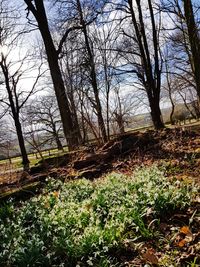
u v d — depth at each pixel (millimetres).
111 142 14344
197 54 15953
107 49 19844
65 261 6488
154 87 22812
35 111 45469
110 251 6492
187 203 7336
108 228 6758
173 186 8047
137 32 22688
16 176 15508
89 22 20641
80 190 10047
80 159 13820
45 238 7457
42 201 9867
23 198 11586
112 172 11750
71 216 7887
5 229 8102
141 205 7609
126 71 25859
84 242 6562
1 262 6863
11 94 31062
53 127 46906
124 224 7004
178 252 6035
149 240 6609
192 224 6816
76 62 20312
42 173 13812
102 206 8328
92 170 12617
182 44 28219
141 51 22859
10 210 9727
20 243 7188
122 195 8578
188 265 5426
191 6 15617
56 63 19469
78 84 19797
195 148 12094
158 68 22797
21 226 8312
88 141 18484
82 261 6398
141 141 13805
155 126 22688
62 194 10086
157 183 8820
